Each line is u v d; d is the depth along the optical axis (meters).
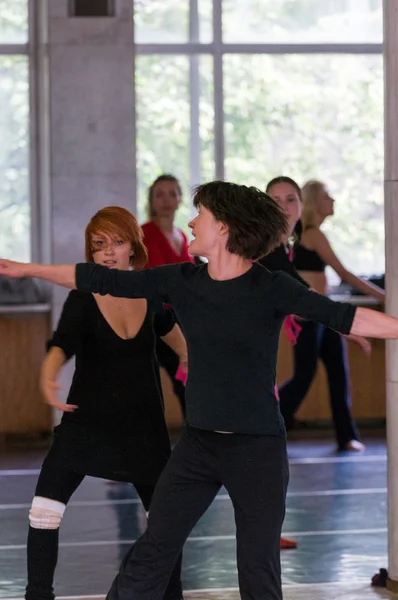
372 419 14.56
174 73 14.75
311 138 14.99
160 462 6.03
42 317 13.92
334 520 9.31
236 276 5.11
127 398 5.99
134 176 13.37
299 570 7.76
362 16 14.88
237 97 14.88
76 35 13.24
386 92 6.96
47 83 13.55
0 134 14.45
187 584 7.41
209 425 5.07
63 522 9.29
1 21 14.35
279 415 5.14
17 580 7.50
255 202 5.09
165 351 6.61
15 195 14.52
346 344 13.39
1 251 14.55
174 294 5.17
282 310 4.99
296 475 11.23
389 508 7.14
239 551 5.10
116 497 10.24
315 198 12.25
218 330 5.01
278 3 14.79
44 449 12.91
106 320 5.97
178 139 14.81
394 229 6.93
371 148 15.03
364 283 12.23
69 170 13.30
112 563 8.02
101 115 13.32
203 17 14.73
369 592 7.11
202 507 5.21
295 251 12.25
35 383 13.92
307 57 14.88
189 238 14.88
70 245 13.32
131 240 6.16
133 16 13.33
